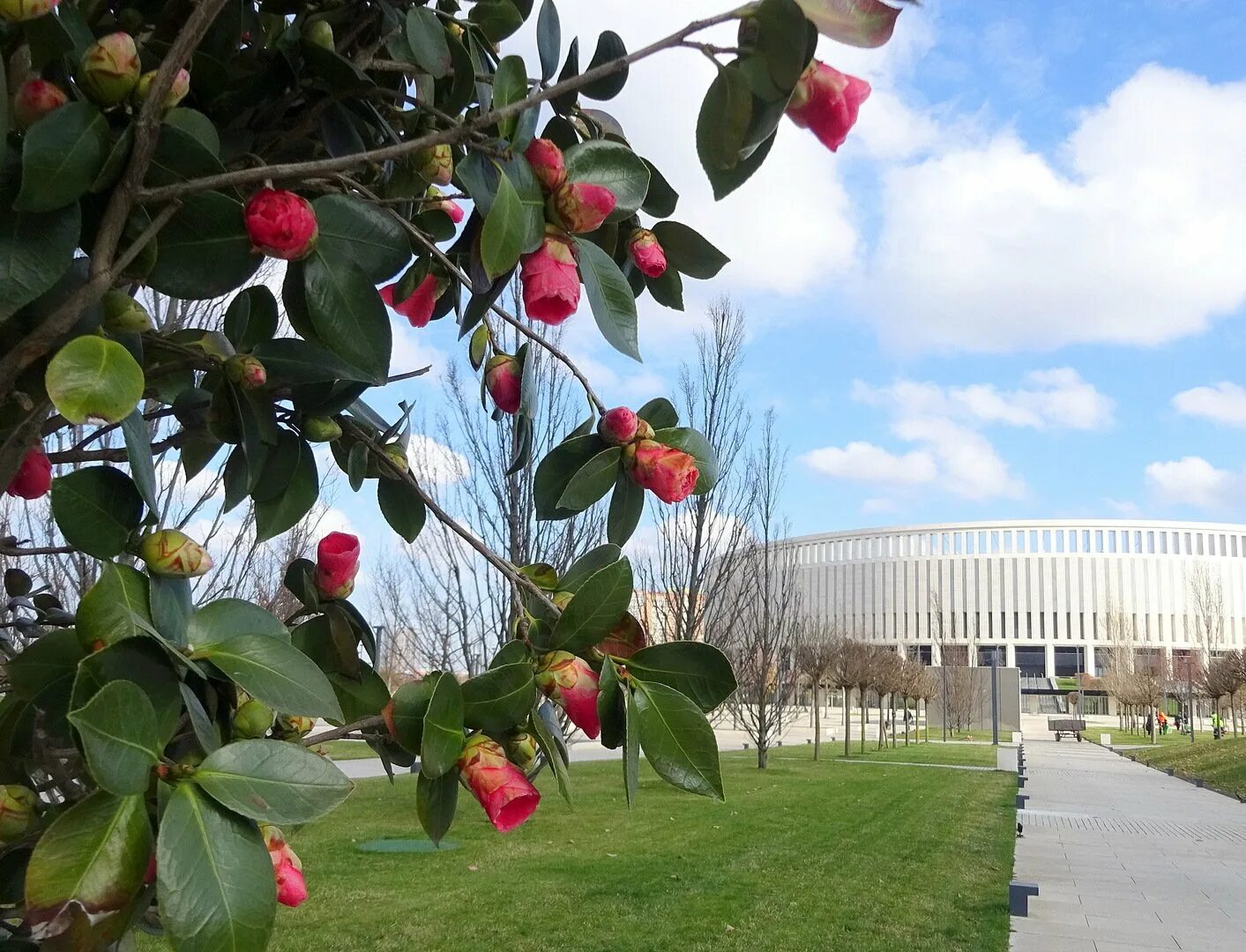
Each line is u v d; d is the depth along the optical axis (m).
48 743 1.00
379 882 8.82
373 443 1.41
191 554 0.95
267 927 0.77
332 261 1.01
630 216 1.29
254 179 0.88
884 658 37.31
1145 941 7.92
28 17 0.85
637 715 1.06
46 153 0.80
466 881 8.93
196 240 0.93
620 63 0.91
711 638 18.16
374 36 1.26
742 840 11.77
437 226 1.46
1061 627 82.50
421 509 1.45
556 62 1.15
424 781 1.07
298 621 1.40
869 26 0.87
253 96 1.11
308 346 1.21
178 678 0.86
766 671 22.81
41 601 1.45
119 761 0.74
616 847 10.97
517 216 1.00
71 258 0.83
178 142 0.86
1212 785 24.12
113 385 0.85
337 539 1.24
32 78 0.89
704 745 1.05
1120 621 73.25
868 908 8.37
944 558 86.12
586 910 7.95
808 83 0.99
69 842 0.73
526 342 1.35
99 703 0.73
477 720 1.06
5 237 0.81
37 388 0.98
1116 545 83.81
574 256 1.11
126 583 0.92
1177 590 82.31
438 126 1.27
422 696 1.11
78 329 0.93
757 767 23.08
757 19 0.87
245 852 0.78
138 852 0.75
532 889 8.64
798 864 10.34
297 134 1.13
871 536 90.12
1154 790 23.12
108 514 0.96
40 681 0.95
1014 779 23.56
